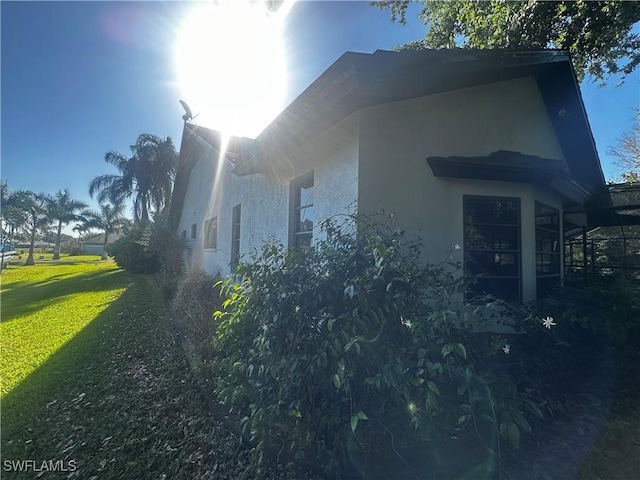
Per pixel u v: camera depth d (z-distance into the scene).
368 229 3.95
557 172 5.10
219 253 11.99
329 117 4.90
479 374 2.24
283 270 2.99
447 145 5.23
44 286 16.20
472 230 5.16
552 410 3.26
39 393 4.41
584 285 6.05
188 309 7.51
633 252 13.12
